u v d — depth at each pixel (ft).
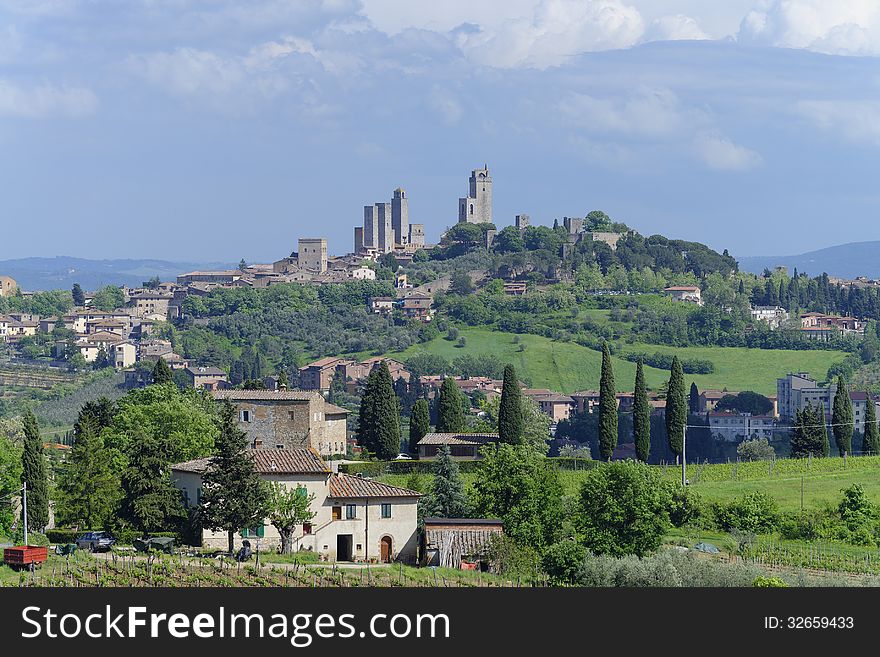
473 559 632.79
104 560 595.47
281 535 643.86
